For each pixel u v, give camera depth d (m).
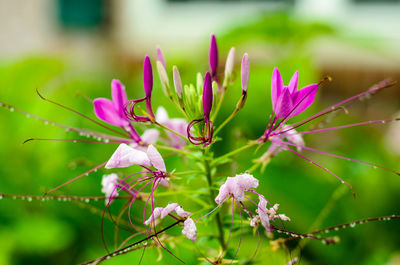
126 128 0.31
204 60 0.48
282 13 0.46
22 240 0.42
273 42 0.48
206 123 0.29
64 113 0.47
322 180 0.43
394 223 0.43
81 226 0.43
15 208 0.44
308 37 0.47
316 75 0.53
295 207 0.42
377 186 0.44
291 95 0.29
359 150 0.46
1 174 0.45
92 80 0.54
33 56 0.50
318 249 0.41
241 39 0.50
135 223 0.40
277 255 0.34
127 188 0.31
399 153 0.46
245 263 0.31
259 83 0.45
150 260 0.37
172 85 0.46
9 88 0.49
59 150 0.45
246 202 0.32
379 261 0.42
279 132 0.30
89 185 0.44
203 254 0.31
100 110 0.31
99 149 0.46
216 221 0.31
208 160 0.31
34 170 0.46
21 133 0.47
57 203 0.43
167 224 0.37
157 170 0.30
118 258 0.39
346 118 0.47
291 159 0.45
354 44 0.47
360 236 0.42
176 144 0.34
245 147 0.31
